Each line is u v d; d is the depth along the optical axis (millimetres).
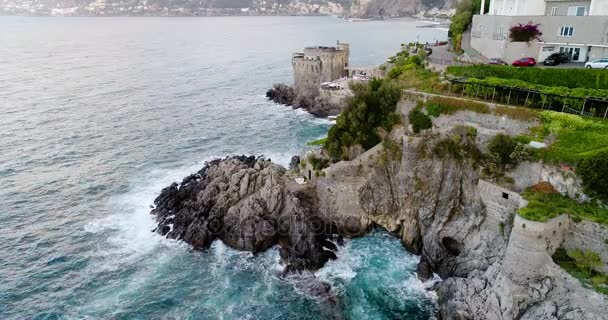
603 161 39312
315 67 120875
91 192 73062
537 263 39406
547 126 46531
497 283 41031
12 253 57156
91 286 51250
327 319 45906
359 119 62438
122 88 144375
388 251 55812
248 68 185250
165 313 47125
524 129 48531
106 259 55750
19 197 71375
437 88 60750
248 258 55281
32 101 126000
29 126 104438
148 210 66938
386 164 59250
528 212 39625
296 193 61156
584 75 51781
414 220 55125
